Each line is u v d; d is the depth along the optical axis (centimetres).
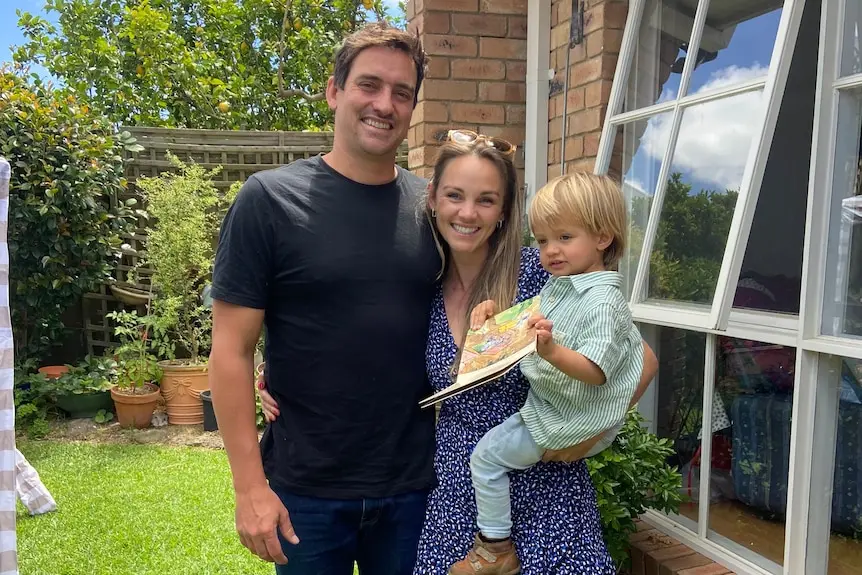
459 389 136
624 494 224
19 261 533
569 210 144
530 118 358
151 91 866
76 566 279
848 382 192
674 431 253
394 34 153
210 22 945
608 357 133
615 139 284
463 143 152
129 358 538
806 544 200
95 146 542
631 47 280
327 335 152
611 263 153
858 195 198
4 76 533
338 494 156
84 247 538
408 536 164
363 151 154
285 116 977
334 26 911
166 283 523
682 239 235
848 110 195
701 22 240
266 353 163
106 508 340
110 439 473
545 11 346
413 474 162
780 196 253
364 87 151
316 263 149
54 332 563
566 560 146
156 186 532
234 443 148
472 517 154
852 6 195
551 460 147
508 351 132
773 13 213
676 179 240
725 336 231
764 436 219
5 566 191
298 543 157
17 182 516
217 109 852
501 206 155
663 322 234
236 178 605
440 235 162
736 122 215
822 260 197
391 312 154
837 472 197
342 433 155
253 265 147
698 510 241
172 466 409
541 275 163
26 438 474
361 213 156
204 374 507
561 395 140
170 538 305
